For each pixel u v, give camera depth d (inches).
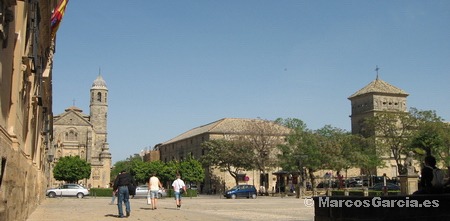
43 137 1362.0
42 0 701.3
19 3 491.2
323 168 2443.4
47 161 1962.4
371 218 371.9
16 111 483.8
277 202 1553.9
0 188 369.7
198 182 3481.8
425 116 2662.4
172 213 880.9
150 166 3831.2
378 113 2903.5
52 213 831.7
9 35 431.8
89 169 3828.7
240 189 2138.3
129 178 776.9
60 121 4404.5
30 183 746.8
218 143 3078.2
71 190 2130.9
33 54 596.4
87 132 4461.1
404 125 2709.2
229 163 3034.0
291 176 2667.3
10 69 447.2
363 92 3659.0
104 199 1883.6
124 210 949.8
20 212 524.7
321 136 2479.1
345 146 2536.9
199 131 3919.8
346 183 2608.3
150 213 871.1
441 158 2458.2
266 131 2915.8
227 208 1144.2
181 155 4229.8
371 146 2763.3
